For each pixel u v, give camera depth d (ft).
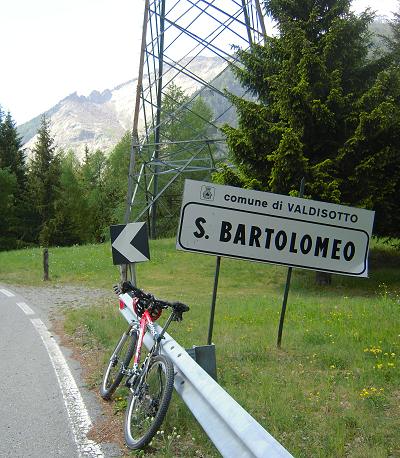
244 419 10.21
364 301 39.01
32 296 49.96
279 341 24.38
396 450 13.04
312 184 48.52
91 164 248.11
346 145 49.34
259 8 68.90
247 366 20.97
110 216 210.18
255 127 52.13
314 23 55.11
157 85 88.17
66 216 183.93
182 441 14.02
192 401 13.26
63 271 70.49
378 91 49.34
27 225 187.52
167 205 153.28
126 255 30.68
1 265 82.07
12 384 20.31
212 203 23.30
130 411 14.88
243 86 59.16
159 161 85.56
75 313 36.63
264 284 60.39
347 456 12.66
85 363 23.57
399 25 86.48
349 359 21.33
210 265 70.54
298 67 50.60
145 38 74.54
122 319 32.48
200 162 155.43
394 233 58.90
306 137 52.70
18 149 198.49
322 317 31.24
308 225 23.95
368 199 49.65
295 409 15.69
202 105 165.07
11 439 14.98
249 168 55.11
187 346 24.17
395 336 25.03
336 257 24.08
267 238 23.68
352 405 15.85
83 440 14.83
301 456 12.53
